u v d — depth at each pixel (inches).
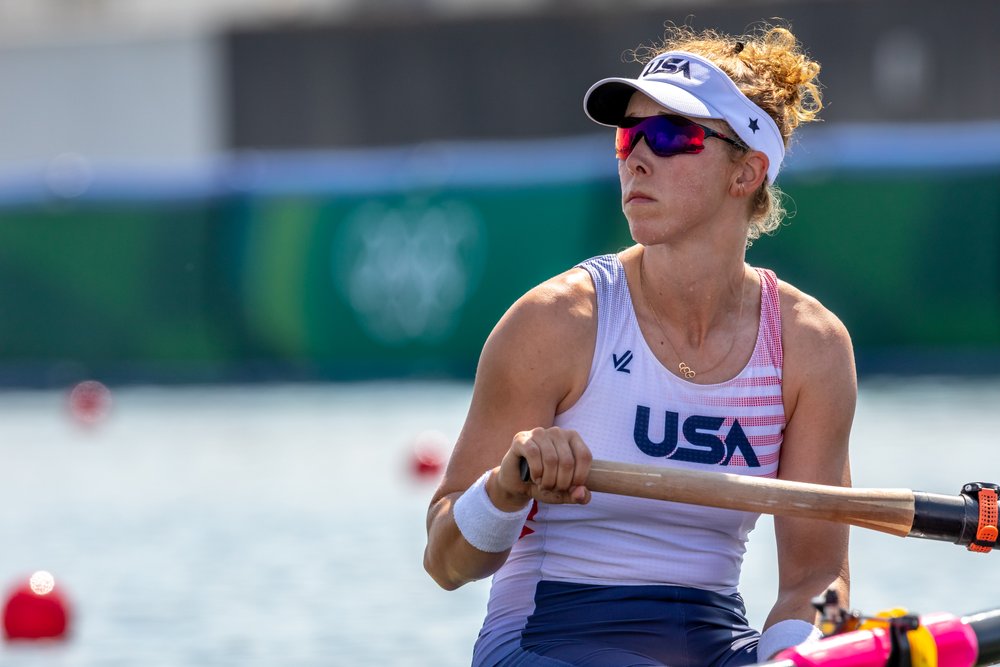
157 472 1603.1
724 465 483.8
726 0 3577.8
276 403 2255.2
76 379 2696.9
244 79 3885.3
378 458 1658.5
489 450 480.7
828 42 3518.7
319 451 1731.1
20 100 3954.2
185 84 3885.3
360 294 2536.9
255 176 2613.2
